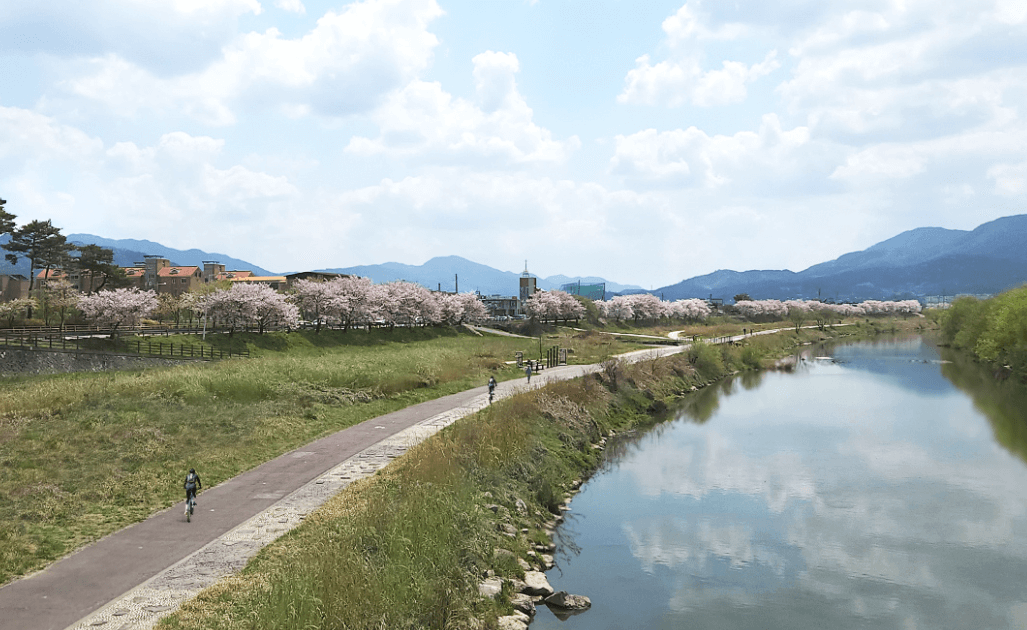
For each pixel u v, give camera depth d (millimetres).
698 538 26875
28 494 21672
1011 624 20234
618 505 30922
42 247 117750
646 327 176000
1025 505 31422
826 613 20594
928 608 21219
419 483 22656
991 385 71250
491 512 23859
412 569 16875
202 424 32906
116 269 123375
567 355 80125
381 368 53531
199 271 172125
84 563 16625
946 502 31719
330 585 14625
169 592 14875
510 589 19594
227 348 89750
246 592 14836
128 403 36812
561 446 36781
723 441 44875
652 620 19562
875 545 26438
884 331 192125
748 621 19938
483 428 32062
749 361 93062
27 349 62875
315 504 21391
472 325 155000
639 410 54750
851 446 43281
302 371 48906
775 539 26891
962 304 126750
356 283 126188
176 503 21797
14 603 14273
